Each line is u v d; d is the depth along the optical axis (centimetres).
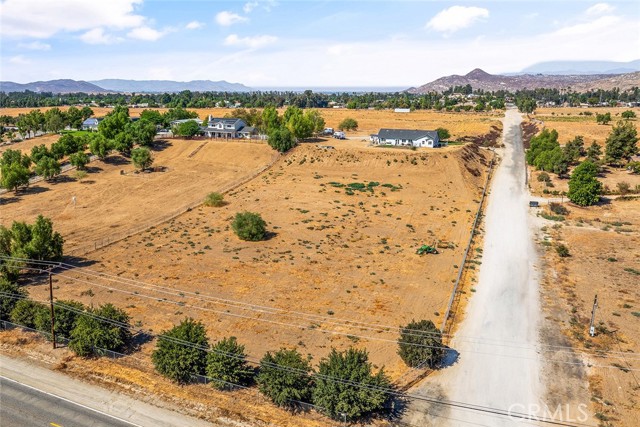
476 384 3744
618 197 8731
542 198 9050
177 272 5684
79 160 10538
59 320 4212
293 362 3419
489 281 5600
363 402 3191
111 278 5491
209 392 3538
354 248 6500
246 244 6625
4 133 15888
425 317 4738
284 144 11744
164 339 3706
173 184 9869
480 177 10481
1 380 3675
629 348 4231
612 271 5853
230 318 4631
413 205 8456
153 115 15675
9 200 8806
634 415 3391
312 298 5078
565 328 4588
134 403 3428
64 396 3500
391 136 12400
